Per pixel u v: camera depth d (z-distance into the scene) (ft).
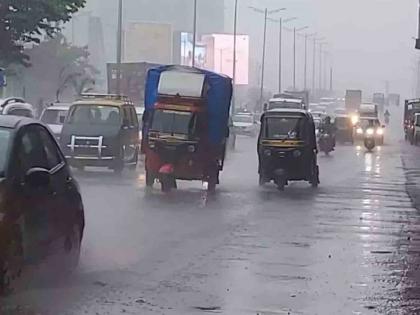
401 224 57.98
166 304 31.50
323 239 49.62
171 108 78.69
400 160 139.44
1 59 116.26
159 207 64.44
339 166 122.83
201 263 40.37
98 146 92.63
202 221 56.70
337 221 58.70
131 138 98.94
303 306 31.86
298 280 36.88
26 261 31.55
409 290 35.32
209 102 79.36
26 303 30.66
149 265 39.37
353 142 202.80
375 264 41.57
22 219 30.96
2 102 99.35
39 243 32.50
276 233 51.65
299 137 83.87
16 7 108.68
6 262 30.09
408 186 90.22
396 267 40.88
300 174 83.82
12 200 30.50
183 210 62.90
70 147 92.84
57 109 104.27
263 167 84.12
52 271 34.78
